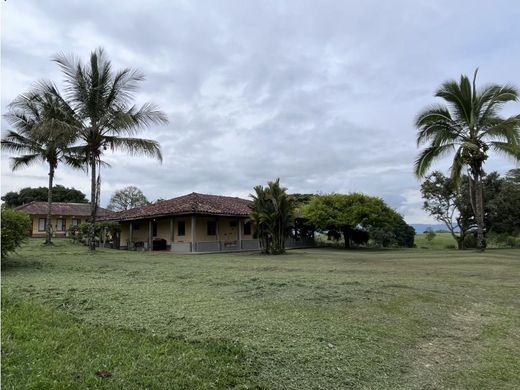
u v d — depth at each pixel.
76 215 44.16
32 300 5.59
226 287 7.20
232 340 3.96
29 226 10.89
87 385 2.97
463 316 5.85
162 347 3.77
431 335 4.87
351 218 26.69
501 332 5.08
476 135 19.48
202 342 3.92
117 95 17.66
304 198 35.81
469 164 19.33
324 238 34.38
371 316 5.40
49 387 2.88
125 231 30.20
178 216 23.64
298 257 16.58
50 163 25.53
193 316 4.84
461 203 28.78
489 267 11.55
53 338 3.93
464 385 3.50
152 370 3.28
